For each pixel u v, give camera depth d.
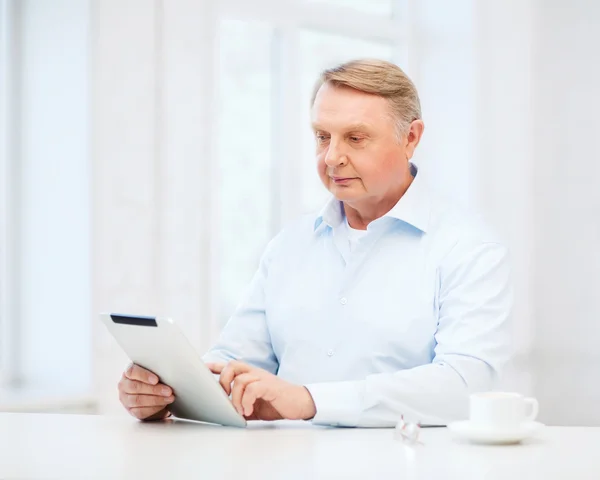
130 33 2.92
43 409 2.70
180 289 3.08
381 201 1.95
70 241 2.91
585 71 3.91
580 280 3.93
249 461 1.14
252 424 1.63
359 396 1.56
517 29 4.02
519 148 4.04
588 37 3.90
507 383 3.97
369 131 1.78
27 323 3.00
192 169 3.11
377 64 1.82
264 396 1.54
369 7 4.11
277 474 1.04
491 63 4.02
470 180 4.03
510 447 1.26
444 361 1.65
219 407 1.53
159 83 3.00
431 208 1.92
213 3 3.23
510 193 4.02
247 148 3.59
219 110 3.50
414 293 1.84
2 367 3.00
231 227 3.52
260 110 3.64
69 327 2.91
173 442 1.34
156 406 1.63
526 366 4.03
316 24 3.85
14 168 3.02
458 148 4.09
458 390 1.59
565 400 3.94
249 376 1.56
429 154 4.18
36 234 2.99
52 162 2.95
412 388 1.57
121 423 1.61
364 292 1.89
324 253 1.99
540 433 1.41
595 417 3.84
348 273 1.90
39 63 2.98
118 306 2.91
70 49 2.91
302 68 3.83
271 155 3.67
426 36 4.19
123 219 2.92
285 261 2.03
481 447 1.26
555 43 3.99
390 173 1.84
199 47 3.12
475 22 4.02
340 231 1.99
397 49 4.21
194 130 3.12
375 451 1.23
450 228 1.87
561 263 3.99
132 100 2.93
